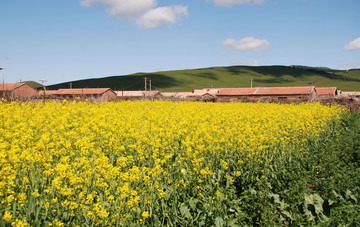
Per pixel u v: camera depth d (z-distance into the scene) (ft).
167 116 44.04
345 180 26.68
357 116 73.05
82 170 21.44
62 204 16.47
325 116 59.57
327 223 20.75
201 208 20.12
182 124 37.09
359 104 93.91
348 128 57.11
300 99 115.24
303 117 53.26
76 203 16.74
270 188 24.94
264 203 21.38
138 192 19.31
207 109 67.82
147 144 27.07
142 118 46.96
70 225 16.40
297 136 40.16
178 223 19.27
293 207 22.40
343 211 21.68
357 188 25.91
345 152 37.01
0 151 21.86
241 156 27.94
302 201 23.18
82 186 18.19
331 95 119.14
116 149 26.48
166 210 19.03
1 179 17.87
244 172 26.66
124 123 34.50
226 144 29.40
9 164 19.01
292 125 43.93
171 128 34.17
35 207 16.49
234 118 48.60
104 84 516.32
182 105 78.54
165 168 24.48
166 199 19.99
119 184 19.13
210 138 27.84
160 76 591.37
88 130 30.96
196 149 26.84
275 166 28.89
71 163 21.54
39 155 20.24
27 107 53.72
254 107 78.48
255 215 21.01
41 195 17.13
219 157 27.48
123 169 22.44
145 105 70.74
